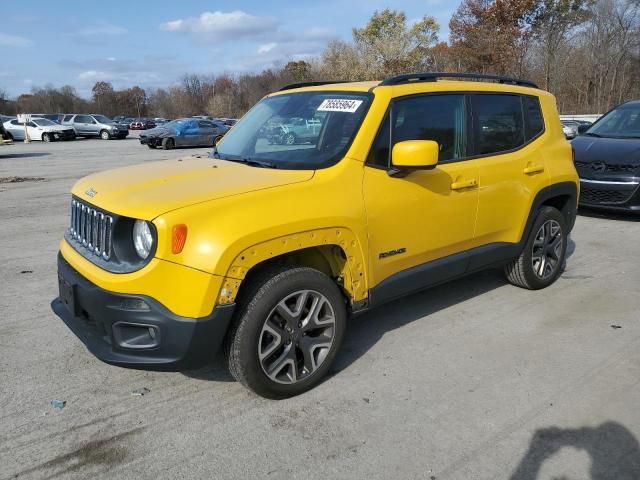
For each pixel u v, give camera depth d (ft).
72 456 9.12
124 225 9.82
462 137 13.78
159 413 10.37
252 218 9.64
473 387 11.32
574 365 12.26
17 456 9.09
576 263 20.03
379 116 11.84
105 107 356.59
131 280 9.39
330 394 11.05
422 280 13.04
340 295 11.23
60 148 86.99
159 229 9.20
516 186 15.01
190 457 9.12
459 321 14.67
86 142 107.65
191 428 9.91
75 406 10.57
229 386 11.37
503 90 15.21
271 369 10.43
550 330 14.12
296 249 10.21
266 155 12.46
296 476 8.69
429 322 14.60
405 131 12.34
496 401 10.79
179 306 9.31
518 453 9.23
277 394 10.66
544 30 140.46
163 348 9.48
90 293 9.87
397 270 12.45
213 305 9.36
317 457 9.13
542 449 9.33
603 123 30.81
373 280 11.80
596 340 13.53
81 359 12.48
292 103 13.71
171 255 9.22
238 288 9.58
